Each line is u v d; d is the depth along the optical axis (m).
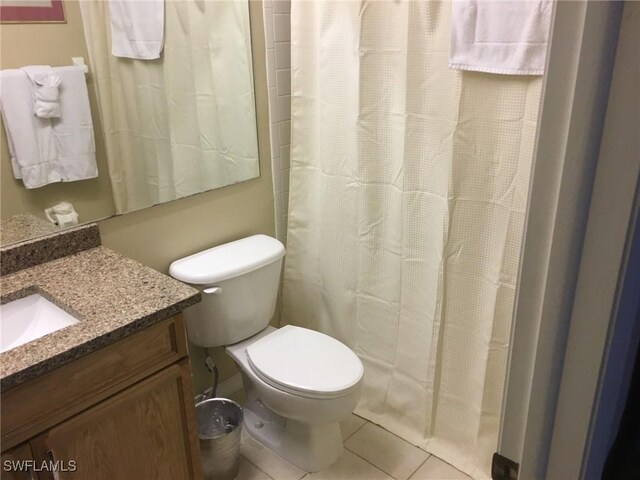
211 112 1.91
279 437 2.03
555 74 0.49
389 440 2.07
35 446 1.14
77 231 1.57
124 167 1.71
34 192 1.53
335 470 1.95
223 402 2.02
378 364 2.13
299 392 1.70
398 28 1.66
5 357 1.08
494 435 1.84
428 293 1.86
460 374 1.87
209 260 1.88
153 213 1.81
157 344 1.32
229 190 2.03
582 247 0.52
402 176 1.79
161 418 1.38
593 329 0.54
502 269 1.64
